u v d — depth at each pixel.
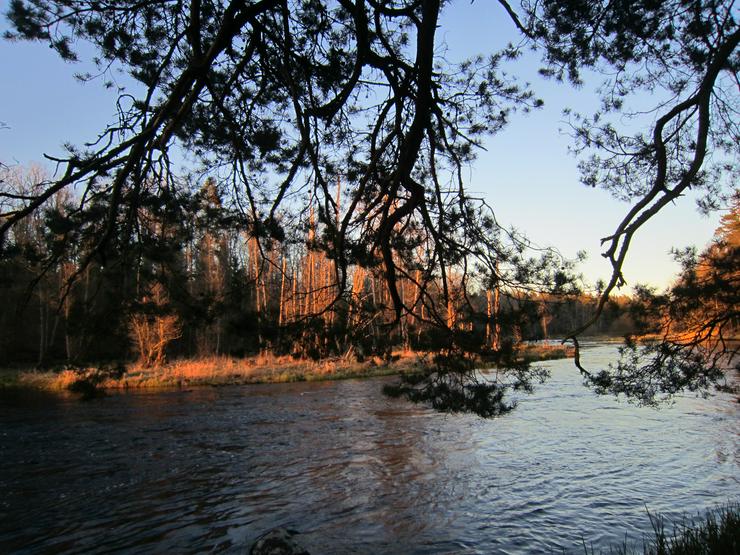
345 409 20.30
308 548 8.27
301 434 16.06
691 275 5.34
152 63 6.16
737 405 19.48
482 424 17.20
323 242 6.19
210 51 4.31
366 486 11.18
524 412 19.22
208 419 18.39
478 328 6.13
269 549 7.66
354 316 6.24
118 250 5.57
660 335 5.64
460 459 13.12
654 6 5.10
